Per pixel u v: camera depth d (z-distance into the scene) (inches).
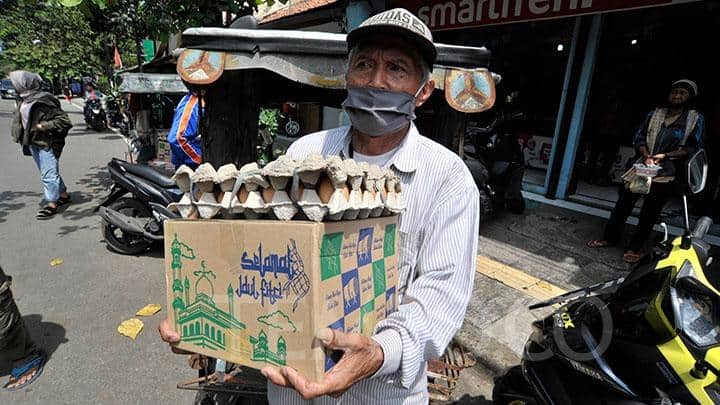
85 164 319.0
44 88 196.4
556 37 229.8
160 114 238.2
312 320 30.5
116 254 162.2
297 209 31.1
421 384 46.8
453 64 81.7
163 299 130.8
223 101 83.5
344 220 33.4
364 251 37.0
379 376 37.4
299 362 31.4
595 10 164.9
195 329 36.3
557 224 186.2
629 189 148.3
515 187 189.9
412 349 35.9
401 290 45.2
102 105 530.0
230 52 72.9
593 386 66.1
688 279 58.2
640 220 148.4
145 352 105.8
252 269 32.7
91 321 117.8
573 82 203.2
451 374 70.1
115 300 129.3
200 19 144.7
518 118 193.9
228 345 34.8
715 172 190.5
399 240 44.3
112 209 157.0
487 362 105.6
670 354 56.8
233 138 85.9
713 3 183.0
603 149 245.1
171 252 36.5
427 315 38.4
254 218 32.9
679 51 200.5
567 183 216.4
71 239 175.5
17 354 92.3
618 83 229.3
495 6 196.4
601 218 193.0
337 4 218.2
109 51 462.0
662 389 58.0
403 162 44.8
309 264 30.0
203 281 35.2
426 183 43.9
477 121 278.5
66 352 104.2
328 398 44.2
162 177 157.2
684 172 62.3
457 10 215.6
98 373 97.8
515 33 243.0
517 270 145.6
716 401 53.4
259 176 31.6
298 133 404.5
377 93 42.8
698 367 53.7
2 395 90.2
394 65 43.4
